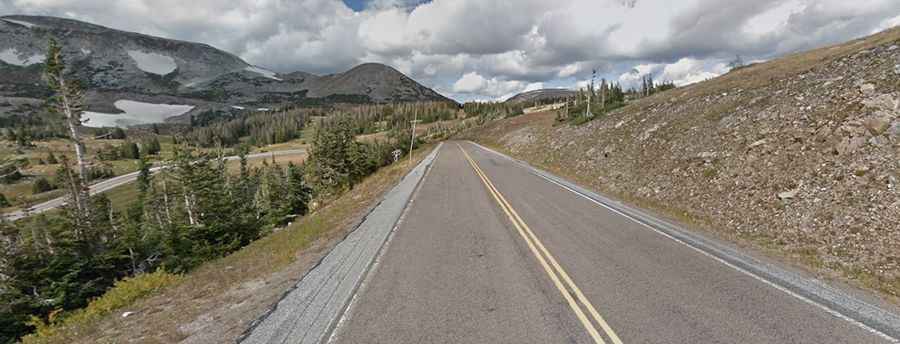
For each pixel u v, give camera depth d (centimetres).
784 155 1113
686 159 1482
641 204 1341
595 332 463
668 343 439
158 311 577
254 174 7919
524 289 590
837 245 752
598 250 785
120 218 3956
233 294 612
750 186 1095
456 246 821
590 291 581
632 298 555
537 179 1986
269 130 19200
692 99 2286
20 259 1975
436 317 504
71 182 2538
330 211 1383
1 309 1700
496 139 6116
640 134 2088
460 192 1582
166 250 2625
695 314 507
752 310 516
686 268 677
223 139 18512
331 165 4338
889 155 873
